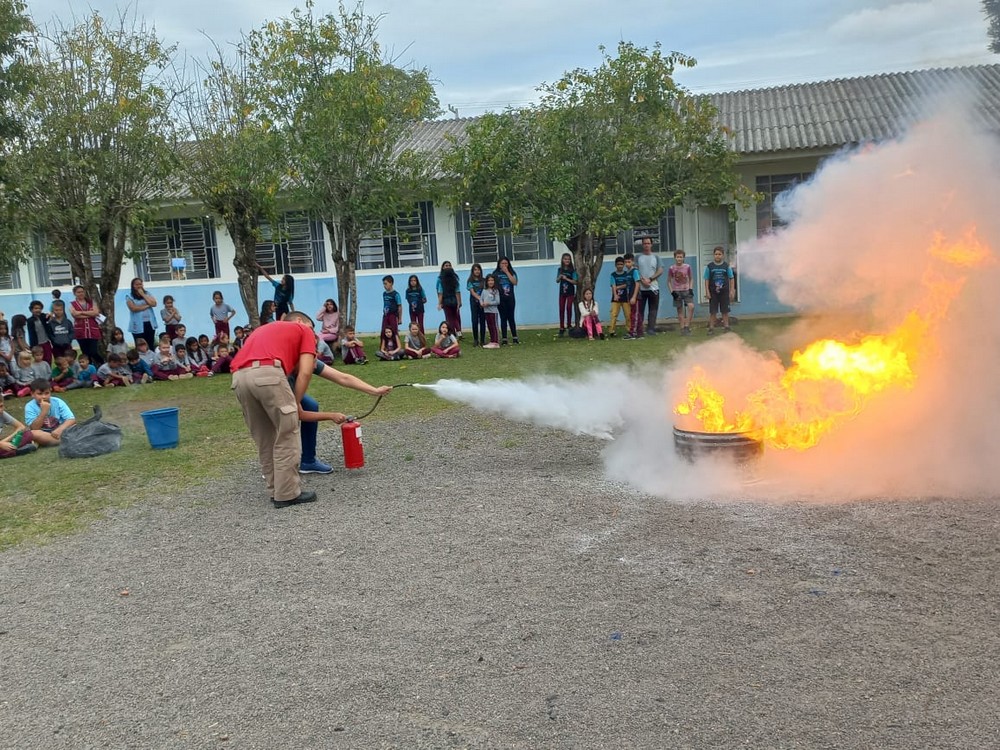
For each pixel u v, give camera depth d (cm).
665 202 1686
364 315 2053
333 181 1574
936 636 359
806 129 1762
